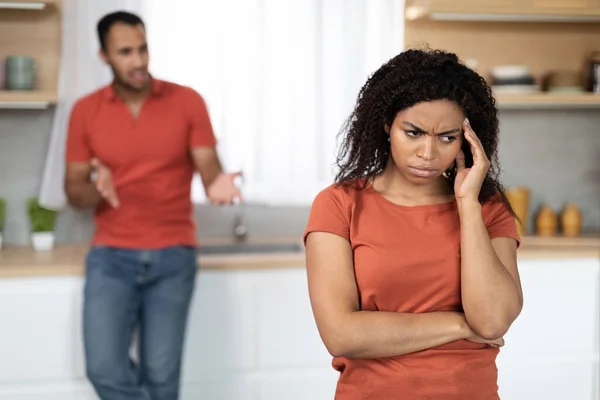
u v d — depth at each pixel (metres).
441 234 1.37
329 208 1.41
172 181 2.77
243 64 3.34
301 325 3.04
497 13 3.34
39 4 3.15
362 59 3.37
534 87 3.49
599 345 3.20
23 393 2.90
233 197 2.75
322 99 3.37
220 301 2.98
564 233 3.66
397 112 1.33
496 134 1.42
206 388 3.00
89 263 2.74
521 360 3.18
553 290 3.16
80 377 2.93
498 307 1.30
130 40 2.65
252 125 3.36
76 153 2.76
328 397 3.06
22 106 3.32
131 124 2.71
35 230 3.29
